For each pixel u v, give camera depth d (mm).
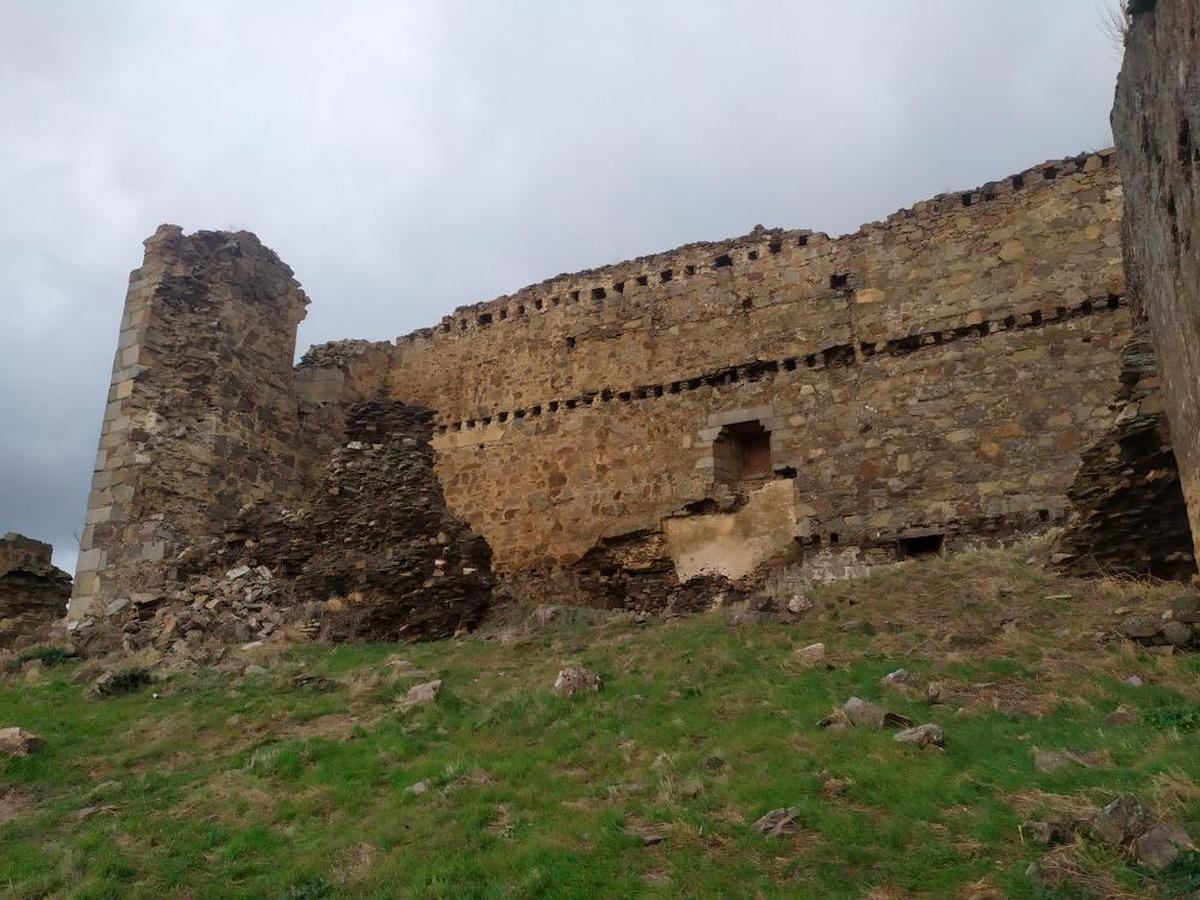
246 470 17406
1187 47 6363
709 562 16203
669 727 7746
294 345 19422
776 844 5340
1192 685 7035
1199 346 7012
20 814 7227
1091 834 4840
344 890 5508
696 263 18203
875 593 11188
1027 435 14172
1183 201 7031
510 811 6488
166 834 6586
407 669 10875
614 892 5062
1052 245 14883
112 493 15648
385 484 16500
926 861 4895
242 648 12820
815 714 7492
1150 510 9727
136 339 16641
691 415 17188
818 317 16531
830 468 15570
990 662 8234
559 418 18609
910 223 16266
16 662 12617
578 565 17438
